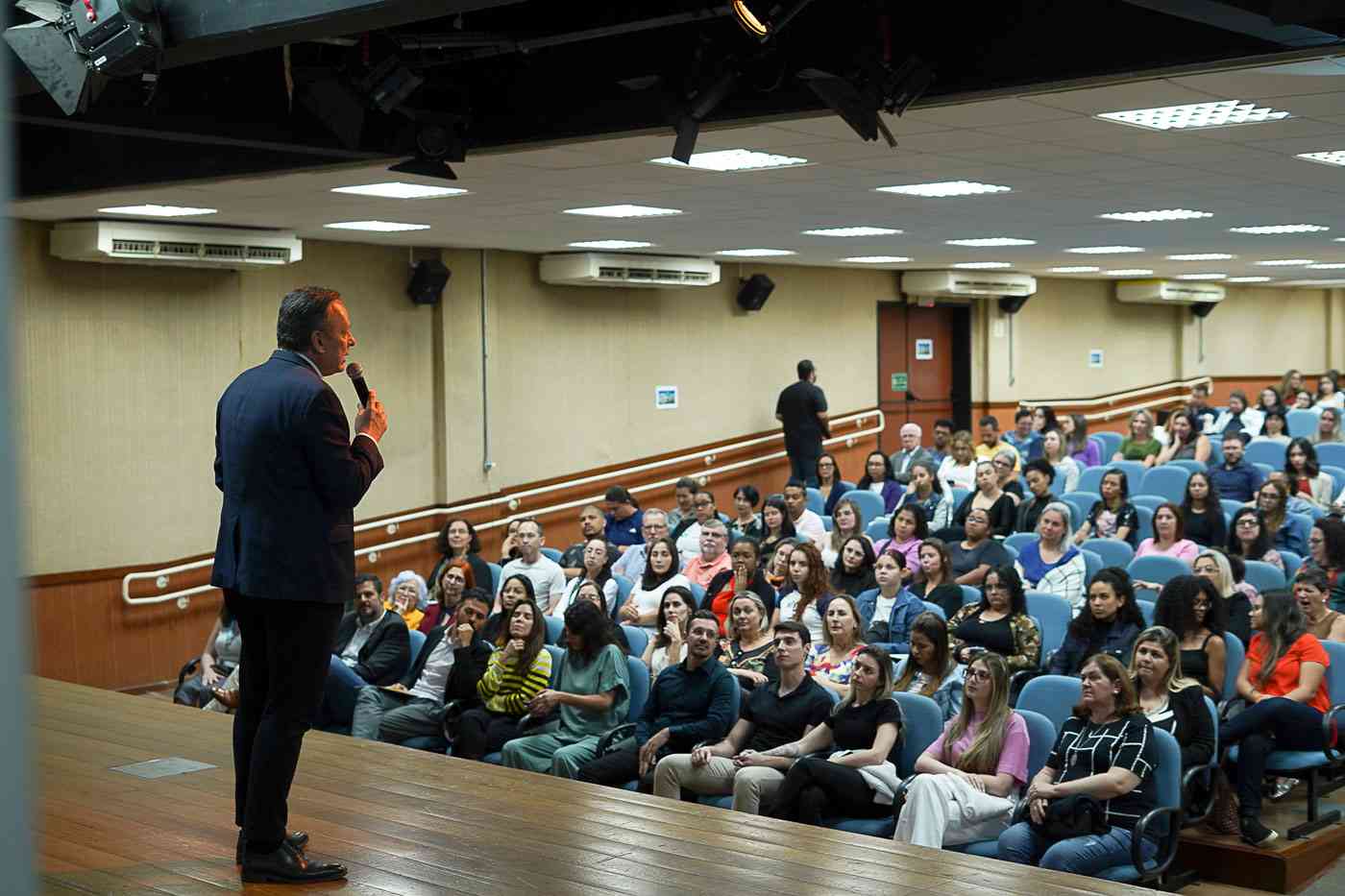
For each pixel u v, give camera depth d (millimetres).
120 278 9172
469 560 8859
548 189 7621
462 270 11344
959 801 4863
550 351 12125
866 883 3357
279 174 5719
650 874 3406
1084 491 11406
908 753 5367
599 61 5012
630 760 5852
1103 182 7684
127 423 9234
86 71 3428
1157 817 4836
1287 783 6336
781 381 14391
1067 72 4188
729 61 4602
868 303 15398
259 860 3271
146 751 4871
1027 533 9055
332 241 10555
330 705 6961
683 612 6895
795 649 5559
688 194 7926
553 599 8672
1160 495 10734
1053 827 4762
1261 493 8773
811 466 13422
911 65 4387
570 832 3781
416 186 7406
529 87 5223
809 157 6590
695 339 13484
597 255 11750
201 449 9680
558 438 12227
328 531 3066
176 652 9609
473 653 6656
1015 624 6590
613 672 6137
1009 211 9141
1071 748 4957
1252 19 3521
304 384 3033
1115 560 8430
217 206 8125
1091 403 17984
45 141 6230
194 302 9602
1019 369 17031
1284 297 20594
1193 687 5324
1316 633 6320
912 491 10375
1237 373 20047
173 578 9539
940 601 7270
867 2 4473
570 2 4371
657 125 4891
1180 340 19172
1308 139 6219
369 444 3145
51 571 8859
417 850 3578
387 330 10938
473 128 5383
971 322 16625
